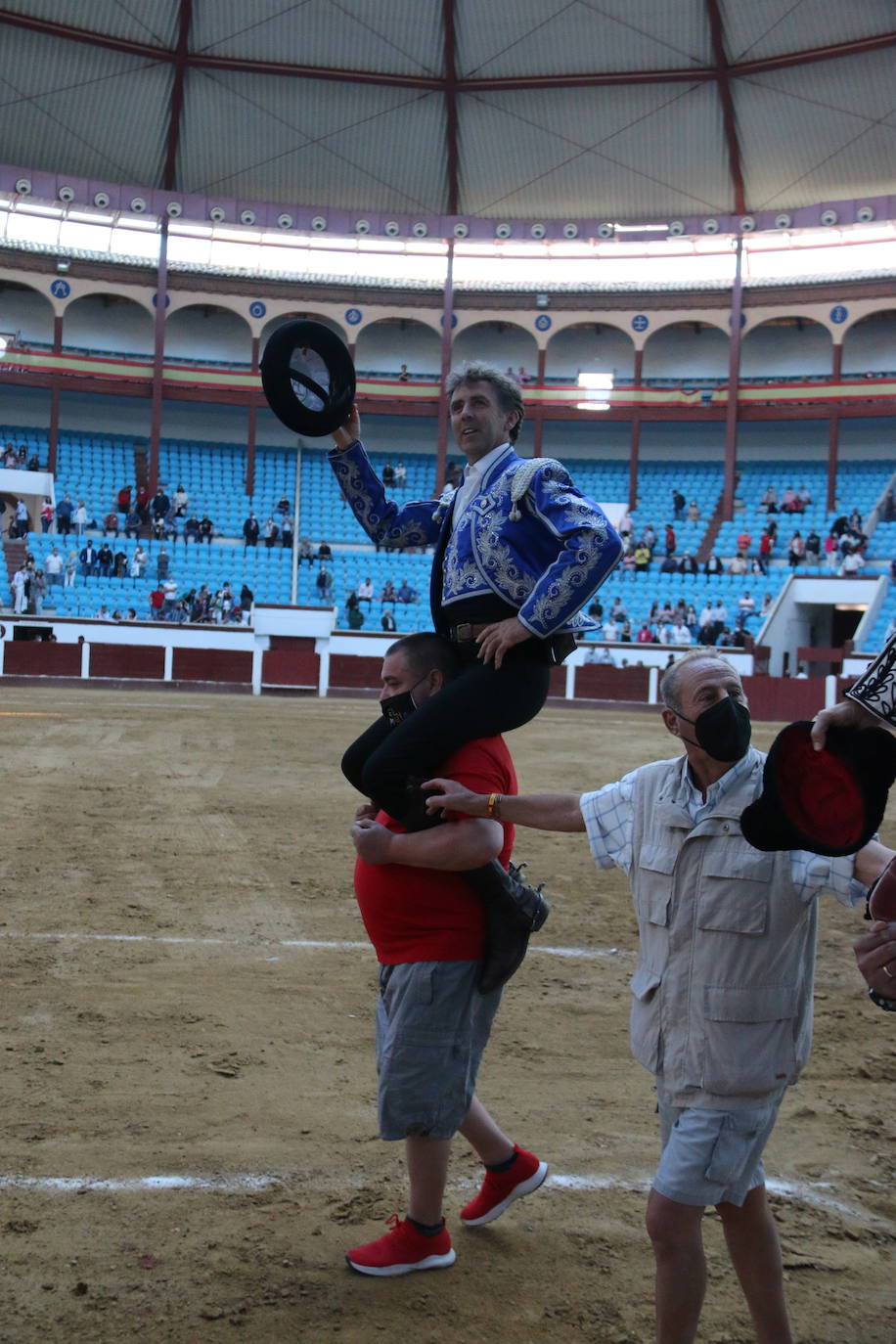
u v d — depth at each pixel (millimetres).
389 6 30344
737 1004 2061
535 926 2547
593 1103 3506
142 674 25812
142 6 29906
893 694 1708
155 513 30641
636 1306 2400
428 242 33094
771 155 31734
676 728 2137
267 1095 3465
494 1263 2566
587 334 35781
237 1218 2719
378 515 3016
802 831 1744
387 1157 3070
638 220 32031
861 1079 3801
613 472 35125
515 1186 2730
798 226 30375
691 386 34688
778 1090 2078
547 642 2541
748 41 30078
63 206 30781
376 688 26281
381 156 32875
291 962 4875
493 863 2459
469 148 32750
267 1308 2346
